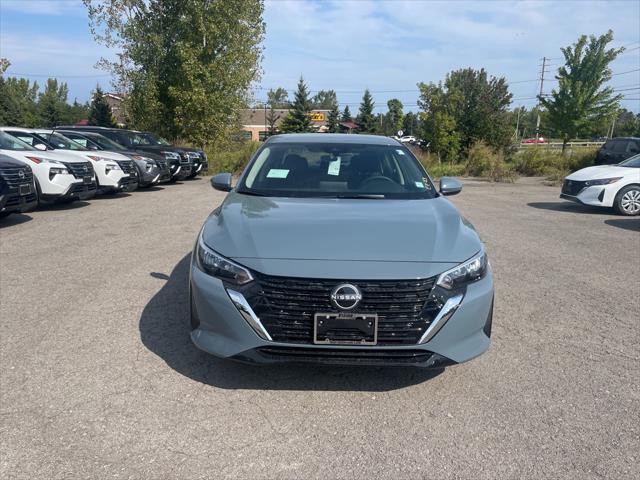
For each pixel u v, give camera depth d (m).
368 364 3.18
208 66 24.28
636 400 3.39
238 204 4.09
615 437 2.97
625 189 11.16
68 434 2.88
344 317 3.11
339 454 2.77
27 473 2.55
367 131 74.00
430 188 4.64
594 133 33.75
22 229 8.68
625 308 5.19
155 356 3.86
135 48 24.91
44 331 4.30
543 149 24.89
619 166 11.98
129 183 12.95
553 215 11.23
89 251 7.11
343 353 3.17
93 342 4.09
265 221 3.67
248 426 3.01
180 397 3.30
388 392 3.44
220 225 3.77
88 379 3.50
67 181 10.32
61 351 3.92
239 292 3.21
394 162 4.89
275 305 3.16
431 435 2.96
